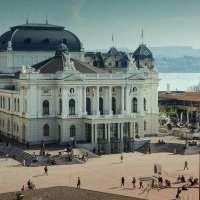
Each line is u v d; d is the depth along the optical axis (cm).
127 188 12688
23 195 7362
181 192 12188
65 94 18562
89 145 18175
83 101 18925
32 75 18438
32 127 18538
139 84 19925
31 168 15225
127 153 18050
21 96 19100
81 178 13812
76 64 19625
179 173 14400
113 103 19788
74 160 16138
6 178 13788
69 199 7112
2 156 17225
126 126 19000
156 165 14300
